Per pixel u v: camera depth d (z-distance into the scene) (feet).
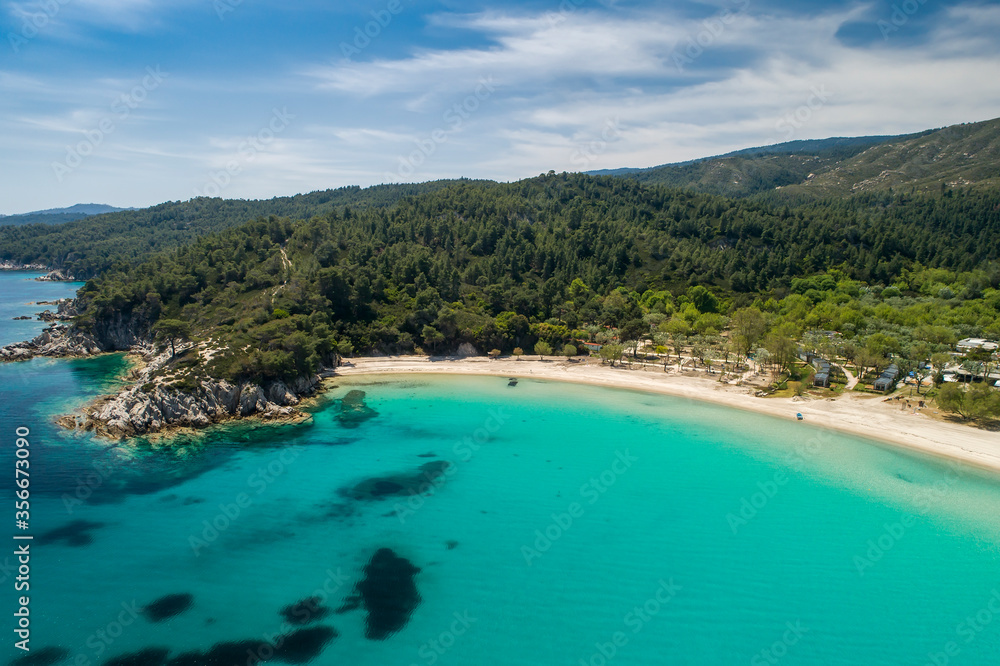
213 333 413.18
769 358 437.99
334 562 189.57
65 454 269.44
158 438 294.05
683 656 149.69
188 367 337.72
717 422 333.62
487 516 222.07
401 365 465.06
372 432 315.17
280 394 353.51
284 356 359.87
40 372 423.23
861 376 413.59
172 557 189.47
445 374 445.37
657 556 195.42
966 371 378.94
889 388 384.06
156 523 211.00
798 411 346.95
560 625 161.07
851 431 313.53
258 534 205.57
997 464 266.36
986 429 307.78
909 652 152.15
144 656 144.87
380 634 156.04
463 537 206.59
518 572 185.88
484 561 191.72
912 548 200.54
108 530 204.33
